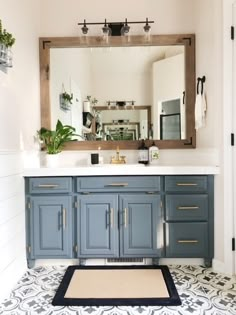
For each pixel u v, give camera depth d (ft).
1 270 6.14
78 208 7.54
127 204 7.52
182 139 9.06
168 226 7.54
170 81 9.11
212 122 7.82
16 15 7.12
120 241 7.55
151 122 9.16
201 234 7.54
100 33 9.12
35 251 7.54
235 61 7.11
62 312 5.62
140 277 7.04
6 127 6.48
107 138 9.21
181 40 8.96
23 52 7.63
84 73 9.20
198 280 6.88
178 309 5.67
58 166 8.73
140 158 8.91
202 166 7.57
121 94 9.21
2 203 6.23
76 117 9.24
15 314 5.59
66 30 9.11
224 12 7.16
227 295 6.18
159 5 9.04
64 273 7.33
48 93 9.11
